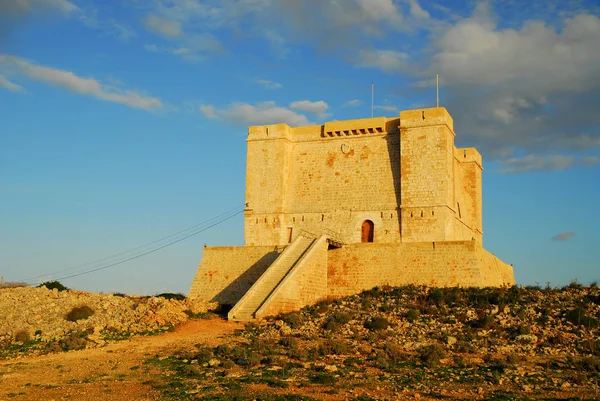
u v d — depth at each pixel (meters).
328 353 38.53
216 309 56.34
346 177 67.31
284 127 69.50
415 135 63.75
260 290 54.12
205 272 65.19
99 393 31.11
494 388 30.95
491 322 43.62
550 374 33.50
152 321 47.97
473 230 74.88
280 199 68.31
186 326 48.31
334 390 30.25
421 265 56.75
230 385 31.55
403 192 63.44
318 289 57.84
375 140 66.88
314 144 69.50
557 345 39.47
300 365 35.69
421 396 29.61
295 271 54.09
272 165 69.25
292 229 68.19
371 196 65.88
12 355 40.72
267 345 40.22
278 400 28.75
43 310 49.41
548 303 46.97
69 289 58.91
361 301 52.25
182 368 35.69
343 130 67.75
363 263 58.91
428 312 47.19
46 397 30.66
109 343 43.34
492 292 50.28
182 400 29.28
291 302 53.12
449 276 55.44
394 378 32.84
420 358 37.09
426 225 62.16
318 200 67.94
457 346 39.66
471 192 75.44
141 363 37.38
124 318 49.16
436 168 62.62
